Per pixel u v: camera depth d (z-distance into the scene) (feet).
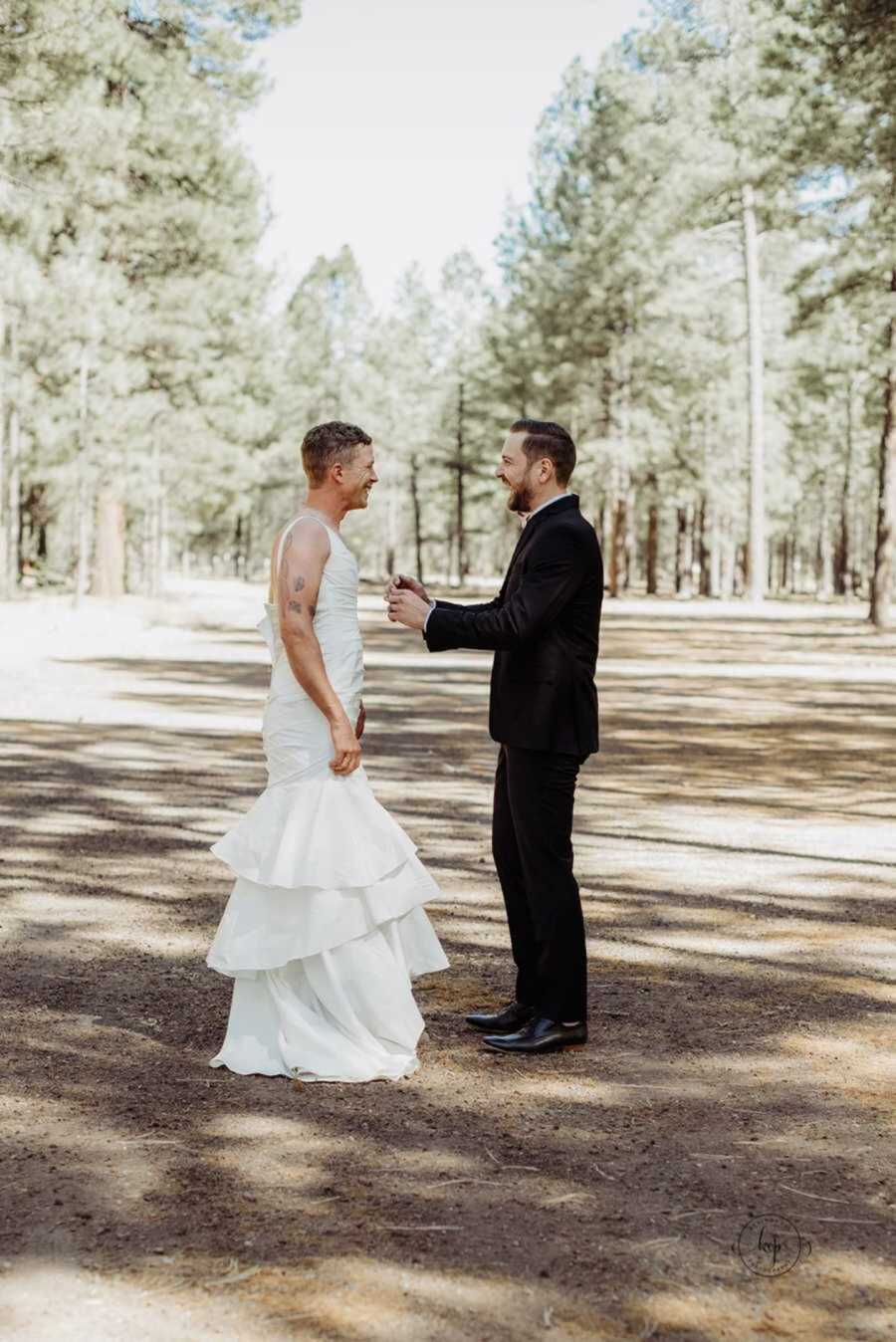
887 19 57.41
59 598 100.73
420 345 231.91
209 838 23.85
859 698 53.06
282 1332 7.93
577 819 26.96
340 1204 9.70
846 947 17.37
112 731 38.70
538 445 13.71
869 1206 9.84
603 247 130.93
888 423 89.30
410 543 274.36
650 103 121.08
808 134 68.85
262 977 12.80
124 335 87.71
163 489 104.68
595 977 15.94
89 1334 7.86
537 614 12.91
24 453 100.17
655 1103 11.87
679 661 70.69
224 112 94.58
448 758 35.73
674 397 141.79
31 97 63.87
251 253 122.21
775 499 162.71
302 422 221.66
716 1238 9.27
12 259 71.41
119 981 15.35
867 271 79.56
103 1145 10.68
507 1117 11.51
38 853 22.20
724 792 30.68
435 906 19.29
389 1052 12.79
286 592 12.64
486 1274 8.68
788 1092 12.17
